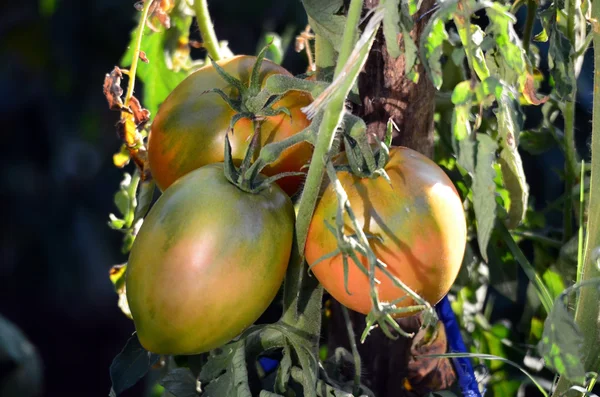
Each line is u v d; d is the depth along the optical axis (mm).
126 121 662
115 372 636
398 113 644
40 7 2400
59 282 2484
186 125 610
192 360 710
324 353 787
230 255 566
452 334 688
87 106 2402
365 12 631
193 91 616
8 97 2545
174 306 570
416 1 559
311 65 712
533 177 1102
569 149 740
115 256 2438
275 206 580
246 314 578
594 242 592
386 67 639
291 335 611
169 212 573
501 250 746
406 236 567
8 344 1293
